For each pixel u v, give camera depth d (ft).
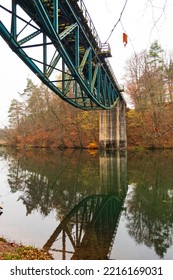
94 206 39.73
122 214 35.53
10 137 259.80
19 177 66.08
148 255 22.63
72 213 35.88
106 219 33.30
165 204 40.24
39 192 49.01
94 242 25.11
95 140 183.42
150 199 43.19
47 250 22.63
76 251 22.59
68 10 47.55
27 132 234.58
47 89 212.23
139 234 27.84
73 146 190.70
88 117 183.73
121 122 156.97
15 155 141.08
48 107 208.23
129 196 45.37
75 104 69.26
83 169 76.95
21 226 29.63
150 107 81.97
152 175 63.93
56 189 51.52
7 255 19.16
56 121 203.31
